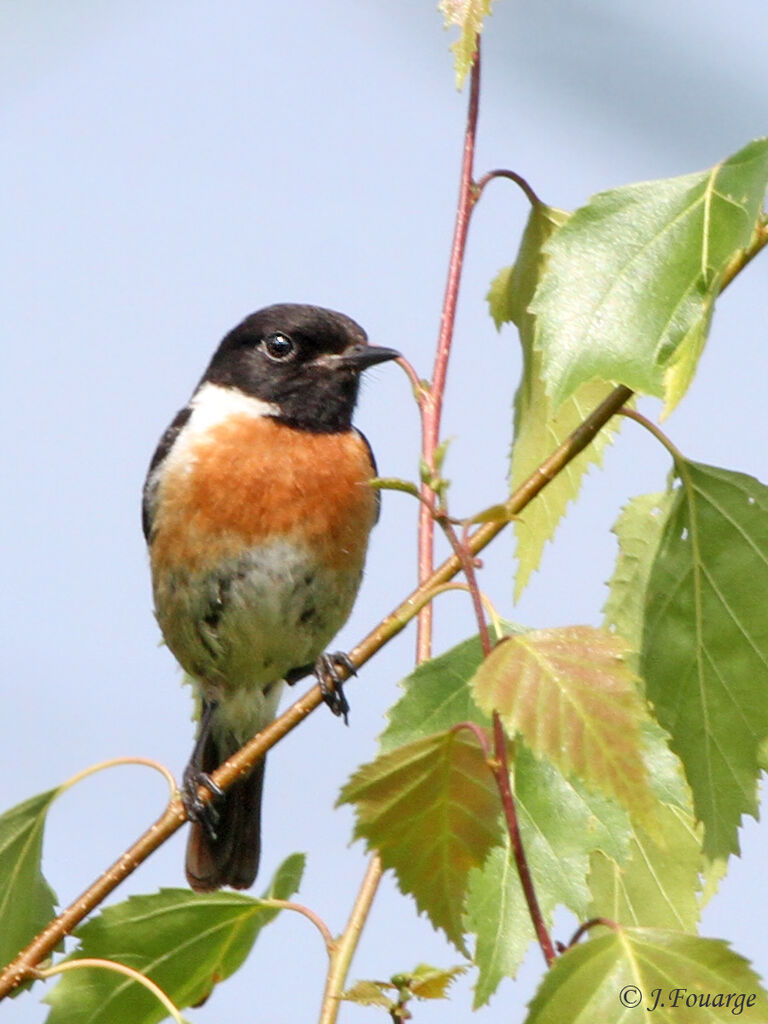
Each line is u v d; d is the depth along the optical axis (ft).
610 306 18.90
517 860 16.08
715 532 22.12
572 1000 15.60
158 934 22.39
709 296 18.67
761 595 21.88
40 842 24.09
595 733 15.51
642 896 22.52
